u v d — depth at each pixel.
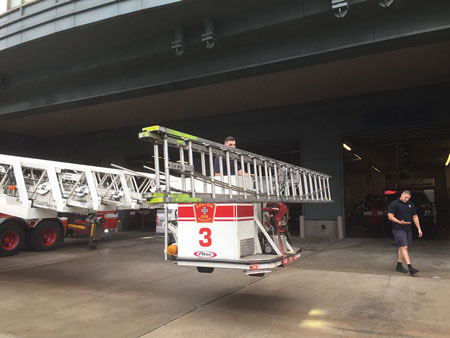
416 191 14.73
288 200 5.63
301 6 8.99
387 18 8.85
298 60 10.01
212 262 4.89
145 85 12.06
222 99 14.83
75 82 13.54
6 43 11.70
